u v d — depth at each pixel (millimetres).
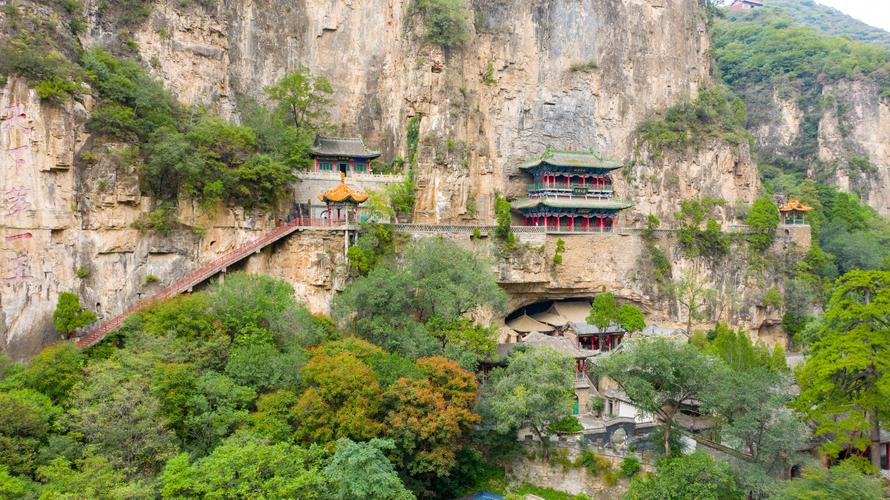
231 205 52906
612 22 87250
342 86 76500
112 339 41406
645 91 89375
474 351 47531
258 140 59469
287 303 44281
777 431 37281
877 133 115812
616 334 65312
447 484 40625
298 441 34406
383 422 37281
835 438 40719
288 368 37781
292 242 54000
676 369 41781
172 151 47656
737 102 100312
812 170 116625
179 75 59719
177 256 49656
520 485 43531
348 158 65312
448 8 72125
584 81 84625
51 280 43562
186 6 60625
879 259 88500
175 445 31359
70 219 44500
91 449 28844
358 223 56781
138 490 26312
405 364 40844
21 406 30516
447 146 70562
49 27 46406
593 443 45438
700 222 80688
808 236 84062
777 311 79000
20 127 42656
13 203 42469
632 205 75750
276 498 27000
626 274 74812
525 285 68688
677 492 35188
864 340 37531
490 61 79438
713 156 85812
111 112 46875
